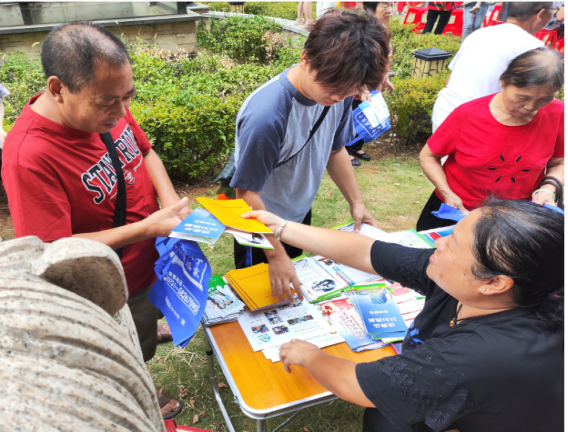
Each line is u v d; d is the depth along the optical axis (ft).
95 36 4.05
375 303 5.89
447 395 3.31
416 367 3.41
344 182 7.50
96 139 4.98
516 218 3.24
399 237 7.39
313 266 6.74
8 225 12.75
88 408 1.38
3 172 4.51
